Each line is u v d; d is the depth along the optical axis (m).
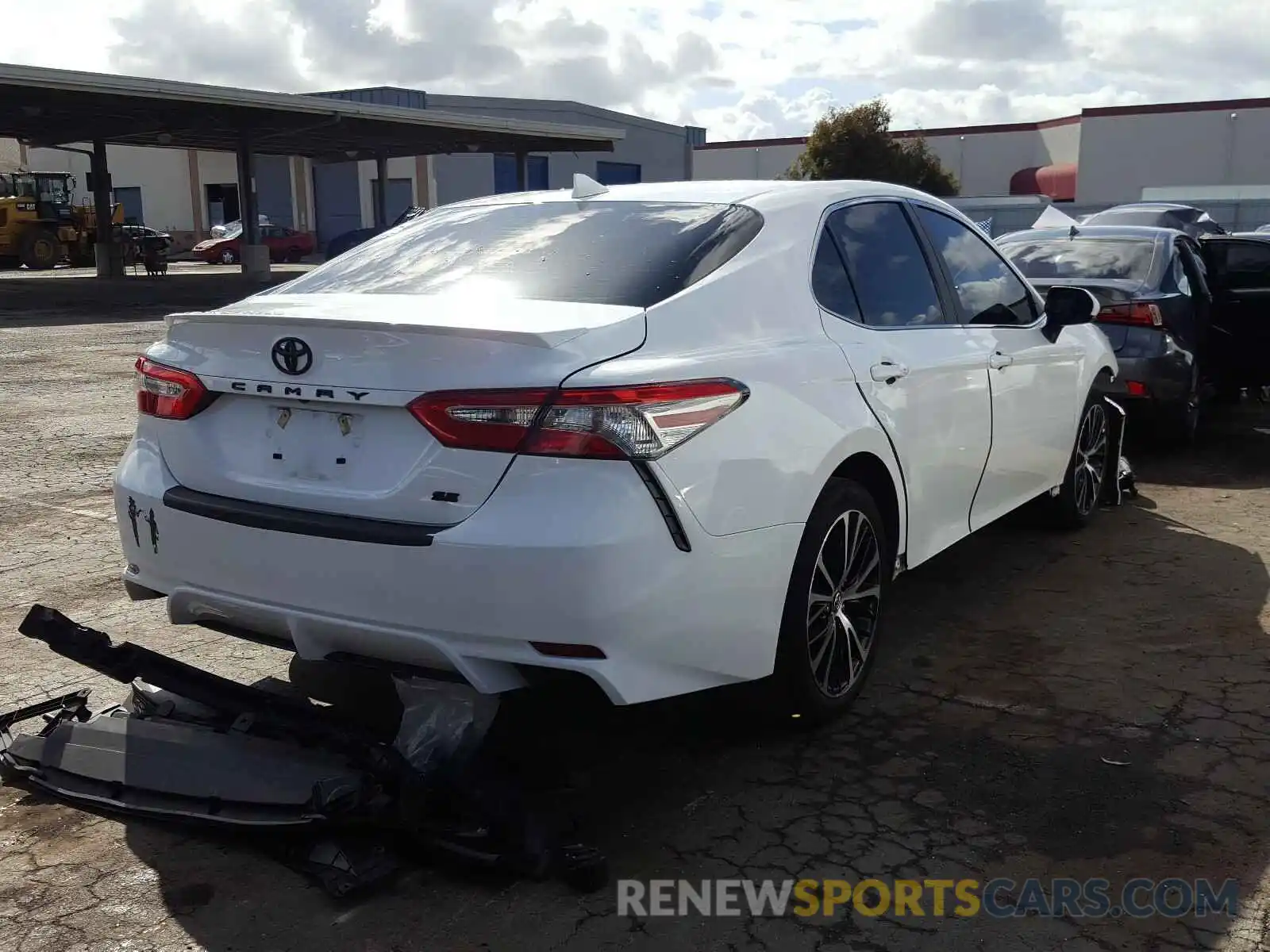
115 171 57.03
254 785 2.93
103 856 2.87
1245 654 4.20
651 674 2.78
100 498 6.52
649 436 2.67
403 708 3.11
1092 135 46.59
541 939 2.54
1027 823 3.02
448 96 44.97
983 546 5.64
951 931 2.57
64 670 4.00
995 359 4.43
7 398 10.25
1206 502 6.54
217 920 2.61
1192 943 2.52
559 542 2.58
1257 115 43.78
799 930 2.58
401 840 2.88
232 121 29.39
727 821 3.04
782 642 3.28
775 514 3.05
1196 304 7.98
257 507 2.94
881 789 3.21
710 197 3.67
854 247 3.84
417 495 2.72
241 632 3.14
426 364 2.70
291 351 2.87
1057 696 3.83
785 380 3.14
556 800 3.12
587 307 2.95
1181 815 3.05
